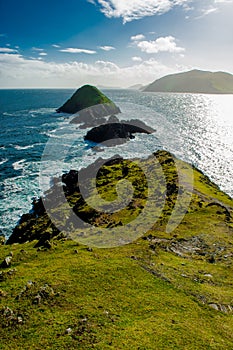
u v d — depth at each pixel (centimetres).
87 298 1844
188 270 2469
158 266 2423
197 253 2945
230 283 2309
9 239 4091
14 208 5103
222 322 1748
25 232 4084
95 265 2317
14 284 2023
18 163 7669
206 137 12756
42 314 1680
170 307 1828
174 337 1531
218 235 3378
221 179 7475
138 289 1997
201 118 19325
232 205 4931
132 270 2258
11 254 2805
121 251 2759
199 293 2047
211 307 1888
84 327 1556
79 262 2391
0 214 4878
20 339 1486
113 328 1566
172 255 2816
